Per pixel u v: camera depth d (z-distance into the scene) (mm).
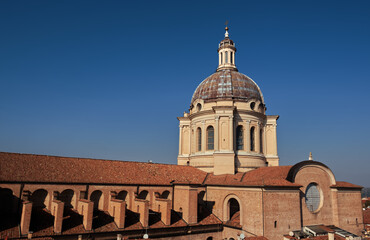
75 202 48812
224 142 66000
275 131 72312
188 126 76812
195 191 54750
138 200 50156
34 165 48656
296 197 52562
